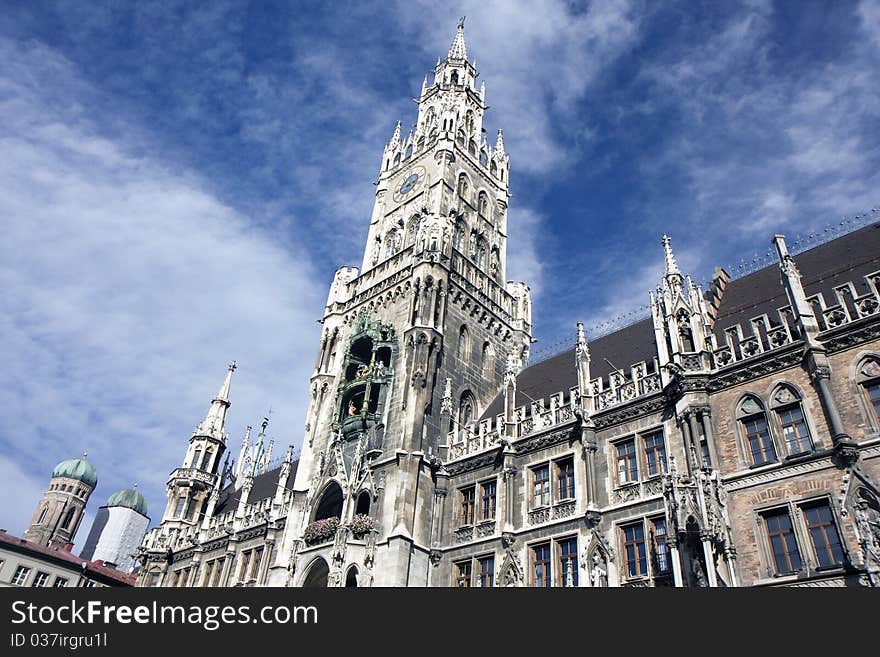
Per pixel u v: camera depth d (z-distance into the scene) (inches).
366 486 1685.5
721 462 1210.0
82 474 5369.1
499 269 2389.3
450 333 1987.0
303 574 1678.2
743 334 1417.3
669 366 1375.5
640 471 1353.3
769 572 1067.9
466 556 1545.3
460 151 2468.0
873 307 1154.7
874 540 971.9
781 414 1182.9
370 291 2155.5
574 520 1393.9
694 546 1120.8
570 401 1569.9
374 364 1919.3
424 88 2866.6
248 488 2401.6
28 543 2332.7
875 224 1470.2
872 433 1061.8
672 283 1446.9
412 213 2329.0
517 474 1568.7
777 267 1593.3
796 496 1093.1
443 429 1784.0
